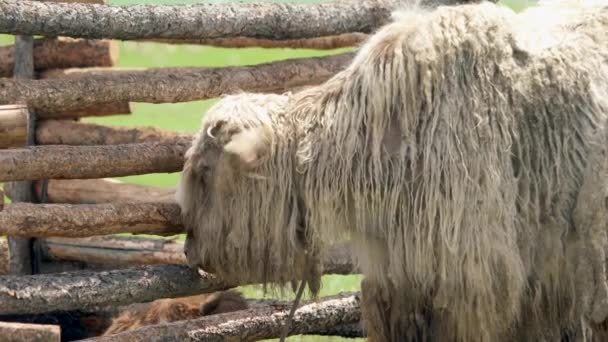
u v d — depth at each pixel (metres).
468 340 20.02
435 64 19.62
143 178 44.84
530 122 19.91
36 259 25.50
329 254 24.41
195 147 20.95
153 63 65.06
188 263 21.44
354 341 26.70
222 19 23.61
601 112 20.14
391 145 19.72
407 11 21.17
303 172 20.19
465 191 19.30
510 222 19.56
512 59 20.02
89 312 25.20
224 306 24.09
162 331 22.00
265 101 20.73
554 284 20.27
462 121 19.48
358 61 20.47
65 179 23.23
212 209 20.72
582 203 19.86
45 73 25.36
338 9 25.52
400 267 20.00
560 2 22.23
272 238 20.50
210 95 24.00
